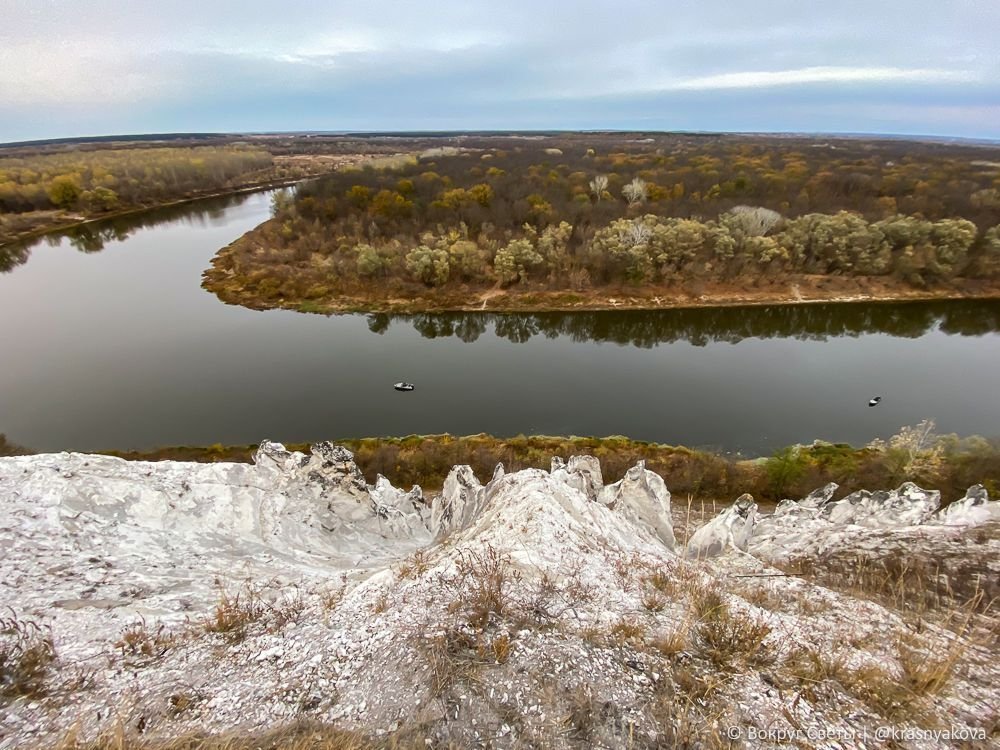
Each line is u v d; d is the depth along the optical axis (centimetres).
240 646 812
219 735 641
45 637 811
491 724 625
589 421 3662
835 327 5297
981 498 1570
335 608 886
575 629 774
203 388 4069
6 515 1134
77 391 3953
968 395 3966
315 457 1753
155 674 756
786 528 1817
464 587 873
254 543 1395
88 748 629
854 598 1012
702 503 2634
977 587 982
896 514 1680
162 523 1331
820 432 3531
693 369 4456
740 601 908
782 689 672
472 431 3553
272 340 4934
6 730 661
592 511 1363
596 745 598
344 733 629
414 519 2022
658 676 687
